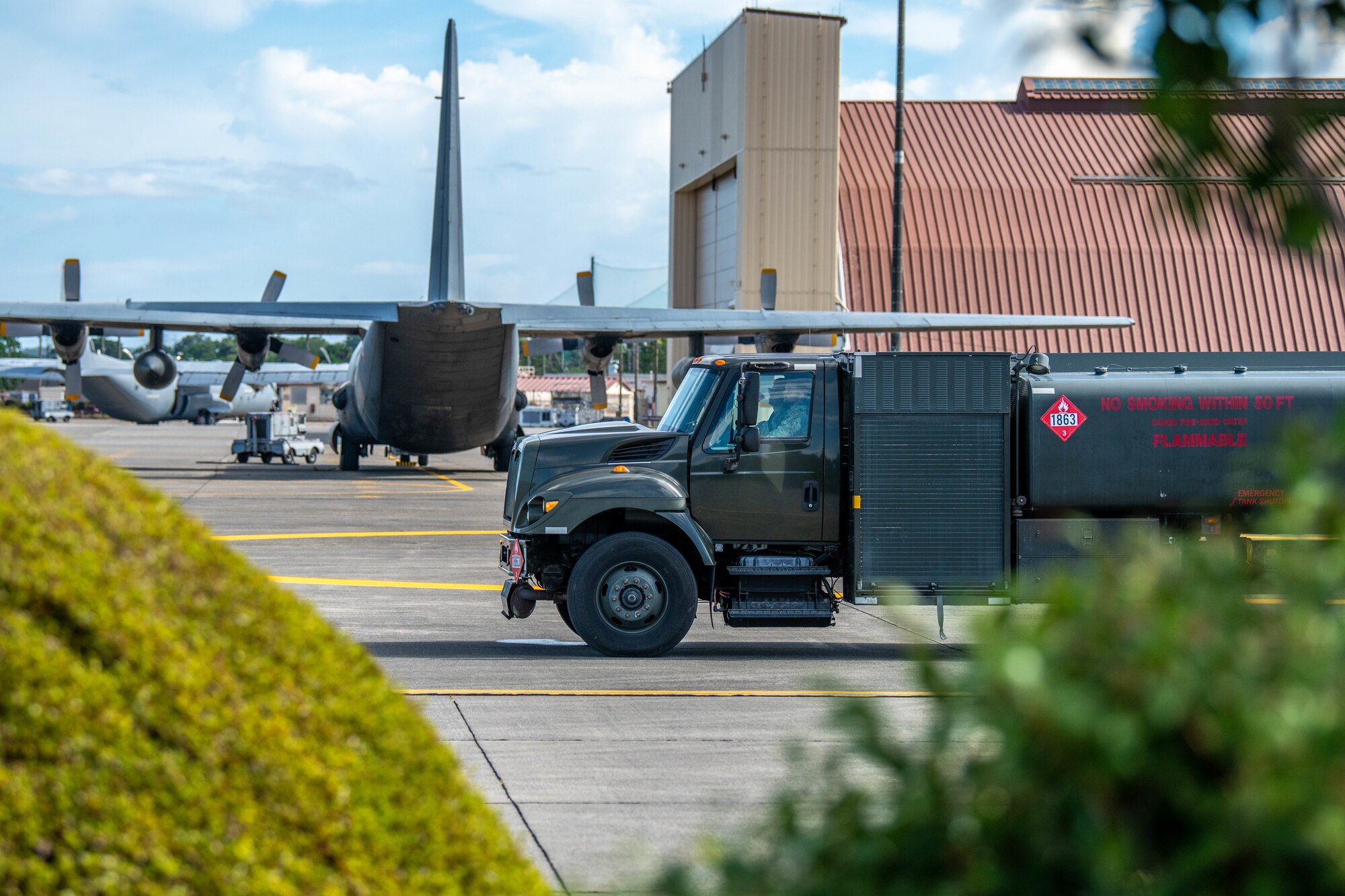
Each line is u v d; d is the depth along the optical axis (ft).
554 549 157.79
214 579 38.91
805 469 151.64
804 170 570.87
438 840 38.99
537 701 124.26
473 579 220.64
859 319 407.23
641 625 149.89
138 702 35.65
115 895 34.60
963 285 652.07
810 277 572.51
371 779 38.37
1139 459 148.77
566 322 395.55
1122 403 148.77
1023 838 25.89
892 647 162.71
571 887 71.82
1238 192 22.18
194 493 399.44
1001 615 26.35
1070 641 25.08
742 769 98.27
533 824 84.07
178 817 35.35
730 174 603.26
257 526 304.09
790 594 152.97
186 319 395.96
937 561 148.66
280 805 36.42
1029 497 149.07
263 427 604.49
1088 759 24.22
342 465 534.37
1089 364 161.17
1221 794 24.08
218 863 35.35
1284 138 21.88
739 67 571.69
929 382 148.05
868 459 148.56
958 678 26.61
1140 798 25.03
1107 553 28.04
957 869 26.58
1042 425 148.36
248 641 38.42
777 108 568.41
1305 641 24.39
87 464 38.96
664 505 149.07
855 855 27.53
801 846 28.45
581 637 152.97
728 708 121.60
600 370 440.86
